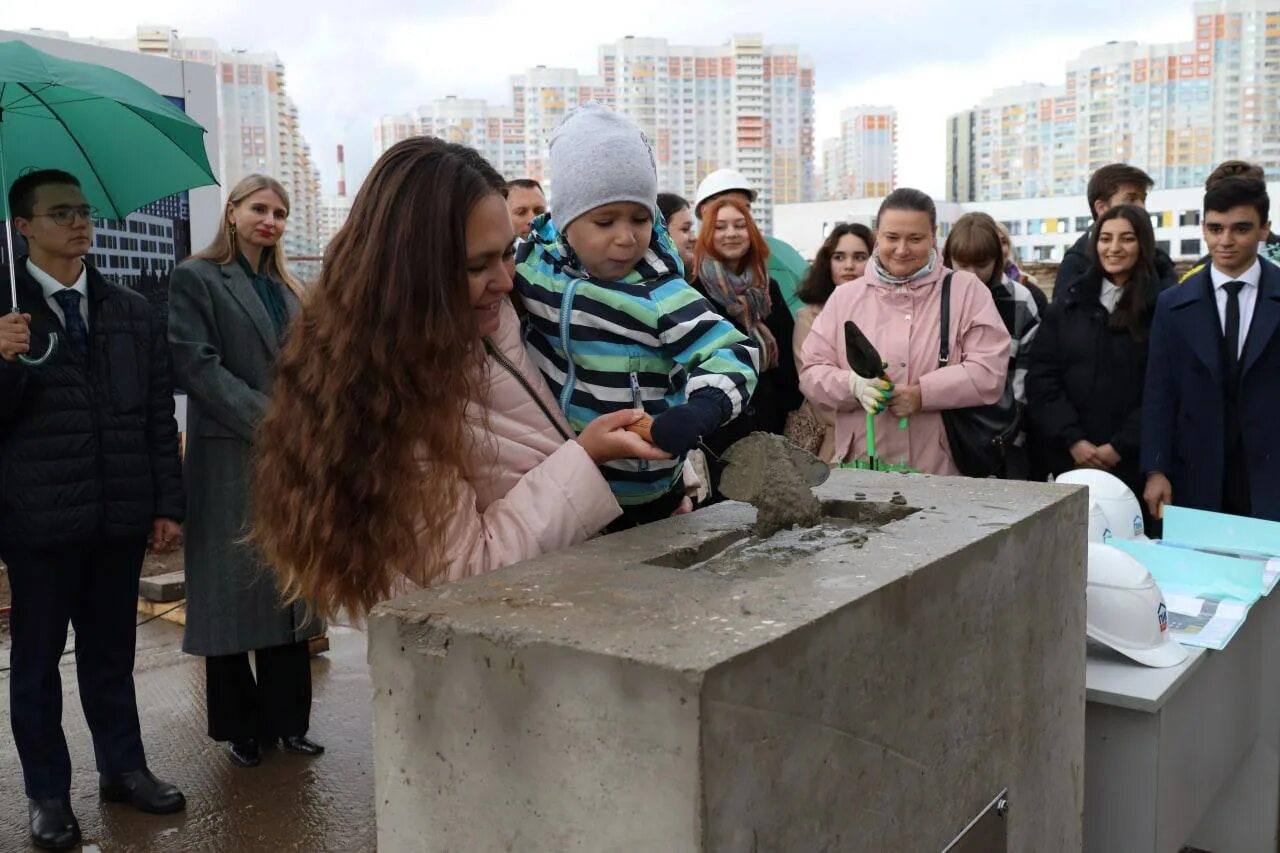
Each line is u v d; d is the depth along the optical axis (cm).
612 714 99
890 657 122
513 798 109
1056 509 167
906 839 128
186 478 314
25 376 261
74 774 324
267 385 309
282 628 318
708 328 154
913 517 157
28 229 272
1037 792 167
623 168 154
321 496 135
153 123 302
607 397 157
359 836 288
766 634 103
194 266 314
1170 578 255
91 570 290
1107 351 380
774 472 155
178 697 387
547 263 163
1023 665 158
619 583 123
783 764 104
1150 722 199
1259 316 344
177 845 283
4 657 415
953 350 333
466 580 126
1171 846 213
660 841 98
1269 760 270
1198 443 355
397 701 118
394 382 133
